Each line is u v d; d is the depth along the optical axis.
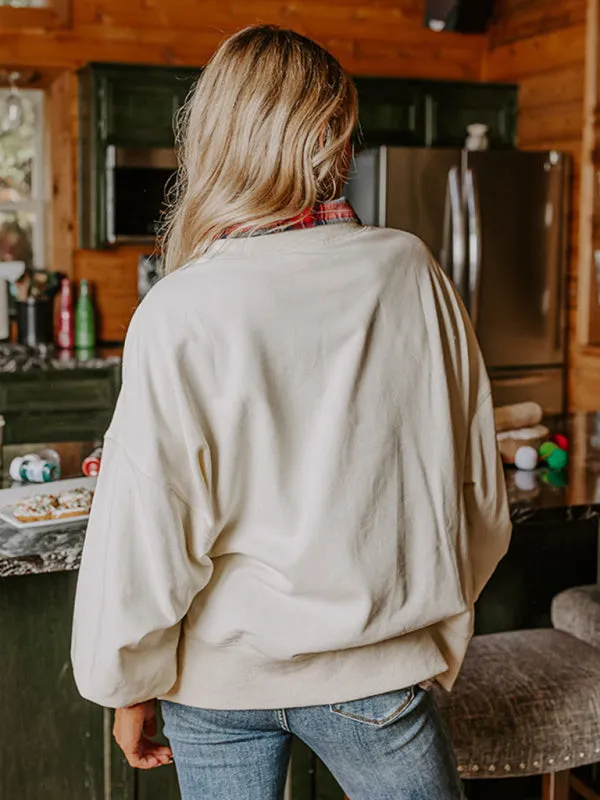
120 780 2.14
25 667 2.08
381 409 1.24
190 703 1.32
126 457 1.20
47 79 5.10
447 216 4.81
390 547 1.25
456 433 1.34
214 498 1.22
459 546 1.31
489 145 5.41
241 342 1.20
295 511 1.23
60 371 4.47
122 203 4.79
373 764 1.33
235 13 5.25
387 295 1.26
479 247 4.82
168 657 1.27
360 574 1.23
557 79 5.14
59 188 5.14
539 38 5.25
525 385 5.02
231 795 1.35
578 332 5.06
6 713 2.07
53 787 2.11
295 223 1.25
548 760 1.90
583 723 1.92
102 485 1.22
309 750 2.20
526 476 2.55
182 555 1.20
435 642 1.36
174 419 1.19
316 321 1.22
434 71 5.63
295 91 1.23
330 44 5.43
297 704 1.29
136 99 4.79
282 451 1.22
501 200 4.86
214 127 1.24
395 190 4.73
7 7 4.95
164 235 1.36
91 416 4.54
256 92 1.22
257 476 1.23
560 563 2.59
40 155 5.19
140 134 4.80
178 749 1.37
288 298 1.21
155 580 1.20
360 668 1.28
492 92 5.38
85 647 1.24
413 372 1.27
